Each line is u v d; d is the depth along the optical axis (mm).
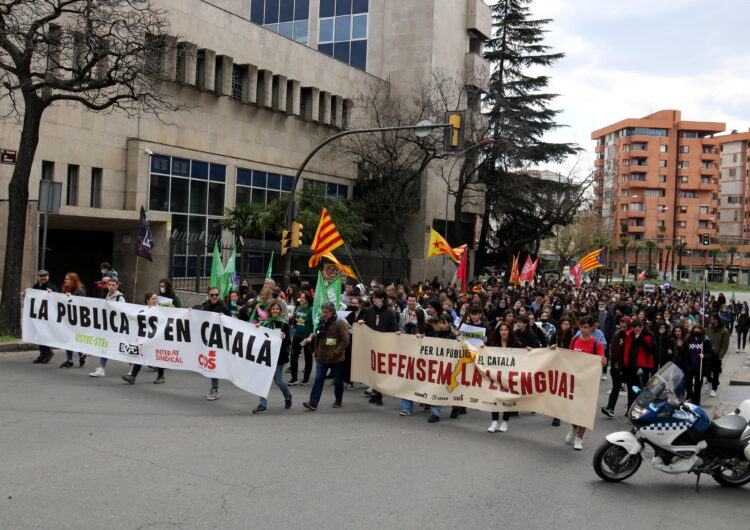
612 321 17406
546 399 9703
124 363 14031
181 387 11891
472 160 42281
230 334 10781
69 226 26156
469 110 41094
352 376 11719
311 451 8227
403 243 36469
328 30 44469
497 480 7523
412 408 11180
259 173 33156
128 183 26328
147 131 26969
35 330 12977
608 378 17109
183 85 28594
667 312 17828
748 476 7961
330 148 37781
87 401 10164
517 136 42219
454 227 45031
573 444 9602
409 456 8305
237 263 29172
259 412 10320
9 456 7254
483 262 48656
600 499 7133
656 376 7988
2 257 21125
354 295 13859
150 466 7207
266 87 32844
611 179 123688
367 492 6793
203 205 29828
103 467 7078
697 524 6562
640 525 6414
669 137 119875
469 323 11898
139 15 21781
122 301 12281
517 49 45500
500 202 43344
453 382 10453
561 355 9555
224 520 5812
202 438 8516
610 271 85000
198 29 29078
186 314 11383
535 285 39562
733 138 127125
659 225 119562
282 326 10578
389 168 36812
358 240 34312
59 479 6617
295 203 20844
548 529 6121
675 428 7668
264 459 7742
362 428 9727
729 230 127188
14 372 12102
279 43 33812
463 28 44969
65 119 23875
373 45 42938
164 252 25609
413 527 5918
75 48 17641
